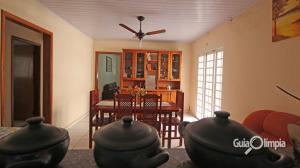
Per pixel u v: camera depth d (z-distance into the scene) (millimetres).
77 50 5168
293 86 2285
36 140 617
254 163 551
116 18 4113
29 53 3852
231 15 3691
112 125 681
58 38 4016
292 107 2311
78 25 4734
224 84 4172
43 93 3705
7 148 587
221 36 4359
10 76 3092
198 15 3762
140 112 3326
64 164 787
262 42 2891
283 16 2398
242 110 3441
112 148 584
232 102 3812
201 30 4961
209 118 682
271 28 2680
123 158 577
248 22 3289
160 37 5953
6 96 3035
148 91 6133
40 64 3678
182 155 892
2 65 2428
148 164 579
